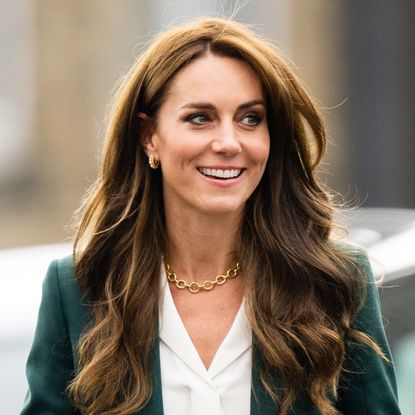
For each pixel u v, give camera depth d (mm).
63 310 10516
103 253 10500
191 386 9953
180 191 9922
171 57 9812
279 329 9984
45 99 64188
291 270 10203
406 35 62656
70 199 59156
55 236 53656
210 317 10297
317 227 10516
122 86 10492
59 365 10492
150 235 10453
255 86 9812
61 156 62906
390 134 62312
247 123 9867
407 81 62719
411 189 60656
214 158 9695
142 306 10172
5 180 60625
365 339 10164
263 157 9844
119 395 10086
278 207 10422
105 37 63719
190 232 10281
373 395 10312
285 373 9867
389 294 13000
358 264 10461
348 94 63250
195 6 39469
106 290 10359
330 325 10156
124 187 10625
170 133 9828
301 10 63406
